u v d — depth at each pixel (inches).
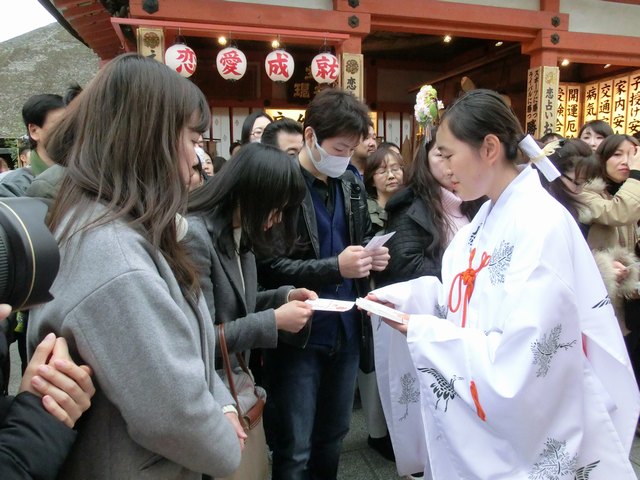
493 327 50.2
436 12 240.4
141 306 31.7
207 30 204.1
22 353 112.4
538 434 46.5
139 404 31.5
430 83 384.5
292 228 63.7
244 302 59.4
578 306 49.4
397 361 70.7
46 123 102.2
